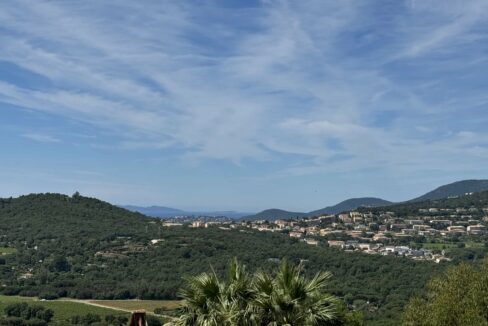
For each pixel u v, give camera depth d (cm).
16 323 8950
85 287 11262
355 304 7556
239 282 1508
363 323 1877
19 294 11219
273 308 1439
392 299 7806
